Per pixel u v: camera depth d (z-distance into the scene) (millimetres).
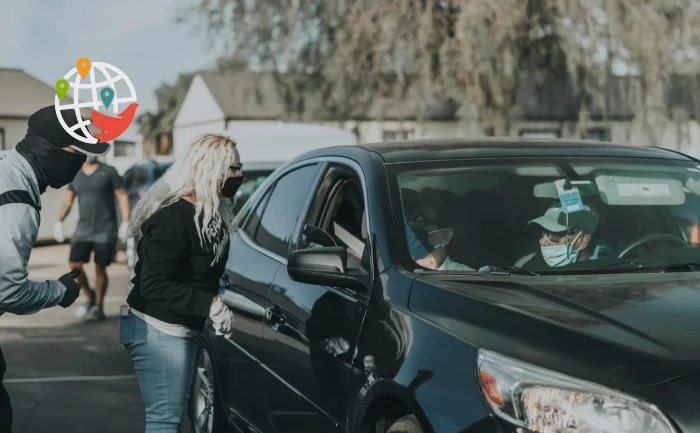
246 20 24359
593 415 2799
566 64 22953
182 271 4129
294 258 3910
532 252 4004
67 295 3605
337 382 3777
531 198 4203
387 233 3900
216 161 4059
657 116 23453
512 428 2877
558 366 2926
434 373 3184
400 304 3572
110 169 10953
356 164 4445
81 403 6895
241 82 25422
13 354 8852
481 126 22438
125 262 18344
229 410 5137
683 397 2777
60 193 23078
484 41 21922
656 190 4414
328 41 24172
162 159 18719
